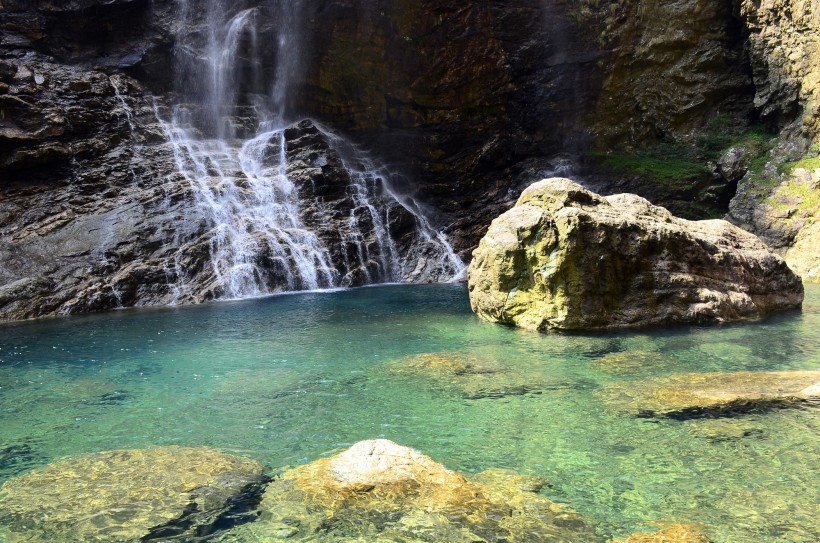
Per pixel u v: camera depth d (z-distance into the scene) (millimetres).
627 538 2566
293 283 12453
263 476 3264
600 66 18234
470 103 18031
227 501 2953
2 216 11594
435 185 17438
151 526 2721
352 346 6648
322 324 8117
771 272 8633
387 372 5480
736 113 17453
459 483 3072
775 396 4398
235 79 17328
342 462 3293
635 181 16781
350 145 17594
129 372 5676
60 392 5031
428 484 3062
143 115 15102
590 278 7230
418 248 15180
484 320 8203
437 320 8281
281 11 17312
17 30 14750
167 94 16250
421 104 17859
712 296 7660
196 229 11938
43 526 2725
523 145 18172
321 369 5645
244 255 11906
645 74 18078
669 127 17922
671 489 3029
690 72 17641
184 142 15188
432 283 13906
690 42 17594
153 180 13266
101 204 12242
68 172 12859
